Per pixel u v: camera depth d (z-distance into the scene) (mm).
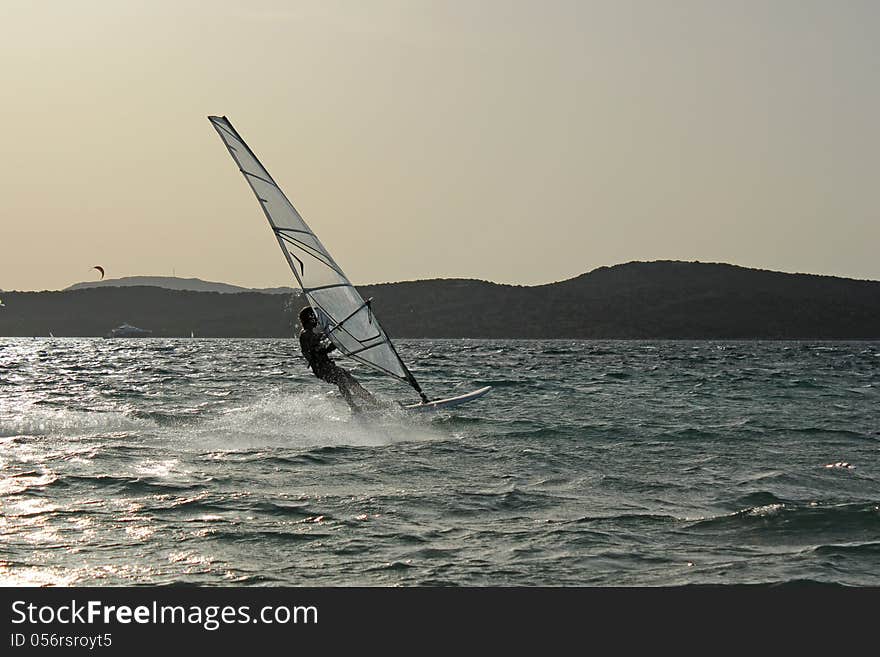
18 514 14094
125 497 15219
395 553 12305
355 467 18172
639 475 17609
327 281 23984
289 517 14031
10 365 68250
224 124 22984
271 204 23297
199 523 13641
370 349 24938
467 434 23125
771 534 13219
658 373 57562
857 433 24203
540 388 41625
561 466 18516
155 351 116750
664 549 12516
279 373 56938
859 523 13656
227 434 22047
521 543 12719
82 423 23625
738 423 26391
